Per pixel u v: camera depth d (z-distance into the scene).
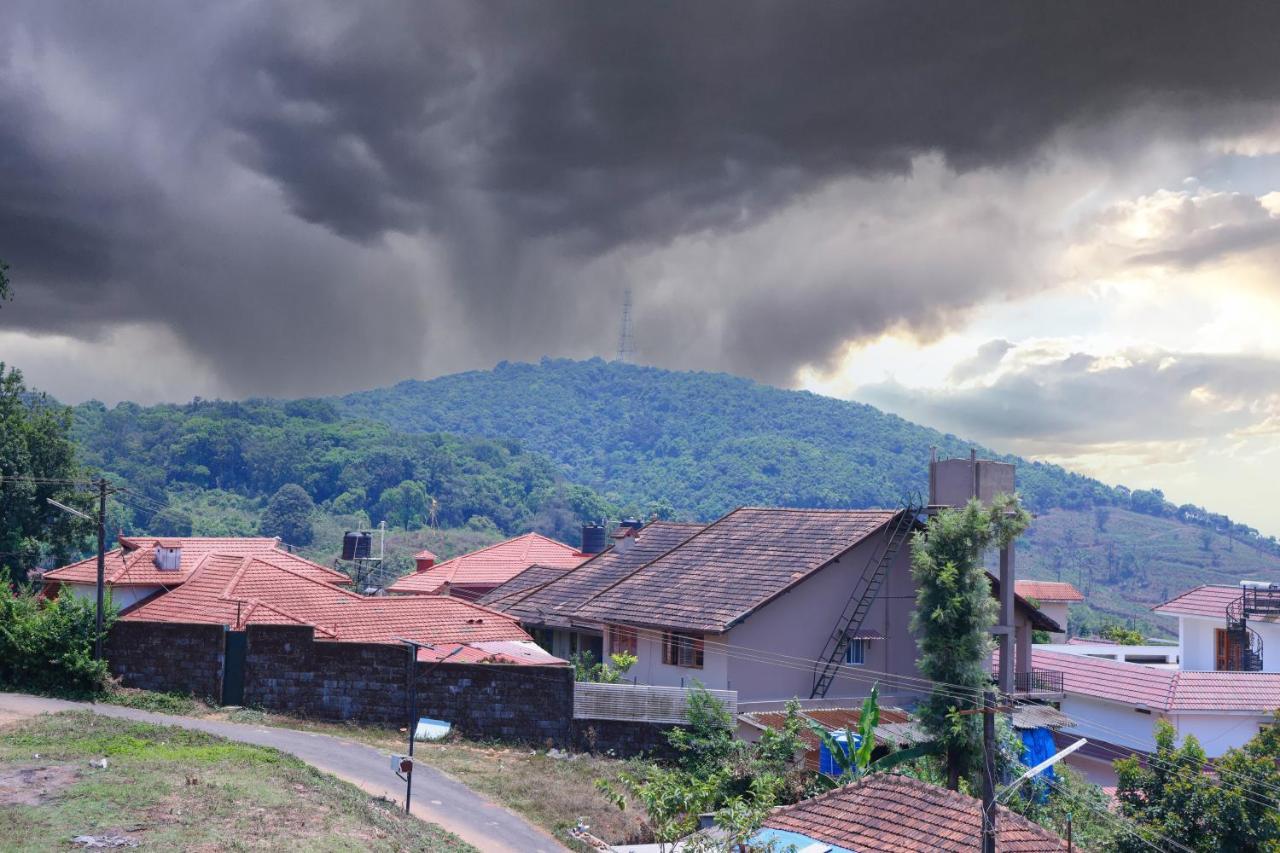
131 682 36.44
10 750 26.55
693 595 41.81
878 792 23.38
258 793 24.16
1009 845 20.95
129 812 22.09
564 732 34.56
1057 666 44.72
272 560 55.19
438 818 26.80
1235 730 39.03
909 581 43.06
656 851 24.31
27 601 37.66
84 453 149.25
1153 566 195.62
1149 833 26.73
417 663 35.28
